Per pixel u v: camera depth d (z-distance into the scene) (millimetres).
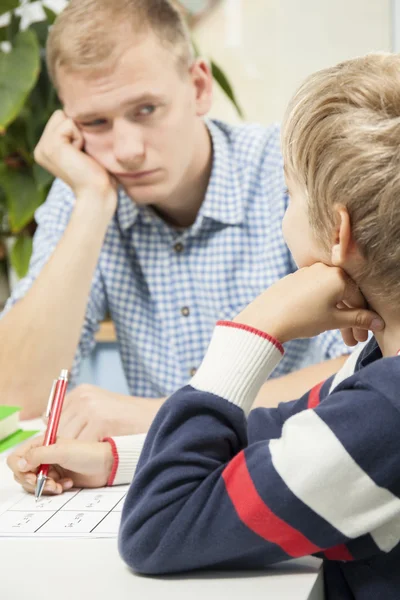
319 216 639
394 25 2256
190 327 1379
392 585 596
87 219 1312
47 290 1297
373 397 561
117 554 646
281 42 2355
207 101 1326
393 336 659
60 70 1186
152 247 1385
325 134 612
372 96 603
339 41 2307
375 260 619
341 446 552
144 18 1154
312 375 1149
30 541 678
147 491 609
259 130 1437
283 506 559
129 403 1028
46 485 796
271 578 594
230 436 624
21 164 2018
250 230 1370
